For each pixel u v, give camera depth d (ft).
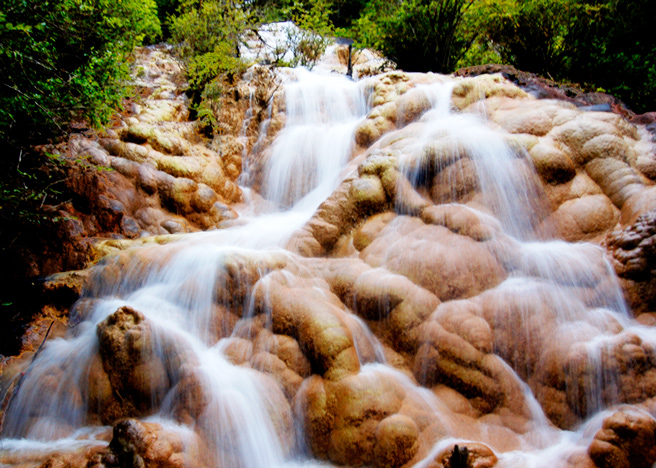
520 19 26.00
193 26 27.43
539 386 11.53
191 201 19.98
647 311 12.39
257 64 27.94
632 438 9.29
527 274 13.15
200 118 24.34
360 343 12.10
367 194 15.33
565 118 16.75
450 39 27.71
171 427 10.68
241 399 10.77
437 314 12.25
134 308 12.67
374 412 10.39
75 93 18.33
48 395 11.89
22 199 15.97
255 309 12.48
